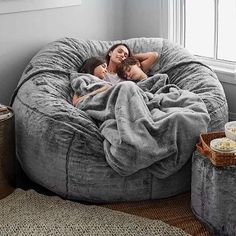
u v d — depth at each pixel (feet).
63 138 7.75
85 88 8.90
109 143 7.64
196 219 7.50
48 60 9.49
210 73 9.36
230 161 6.88
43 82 8.86
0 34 9.59
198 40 11.18
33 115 8.14
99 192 7.77
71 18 10.71
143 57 10.00
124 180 7.68
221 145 6.93
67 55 9.77
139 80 9.58
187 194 8.20
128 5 11.70
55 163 7.87
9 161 8.20
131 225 7.22
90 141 7.72
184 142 7.57
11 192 8.33
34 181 8.63
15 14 9.71
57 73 9.35
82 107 8.49
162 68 9.93
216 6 10.60
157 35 11.37
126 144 7.32
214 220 7.06
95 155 7.68
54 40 10.52
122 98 7.91
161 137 7.54
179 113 7.59
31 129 8.11
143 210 7.74
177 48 10.14
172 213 7.66
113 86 8.30
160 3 11.04
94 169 7.66
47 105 8.13
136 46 10.35
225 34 10.67
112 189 7.73
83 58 9.98
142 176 7.70
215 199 6.95
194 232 7.21
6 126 7.99
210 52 11.04
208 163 7.06
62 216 7.50
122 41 10.54
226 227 7.01
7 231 7.16
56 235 7.03
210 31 10.90
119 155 7.36
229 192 6.86
